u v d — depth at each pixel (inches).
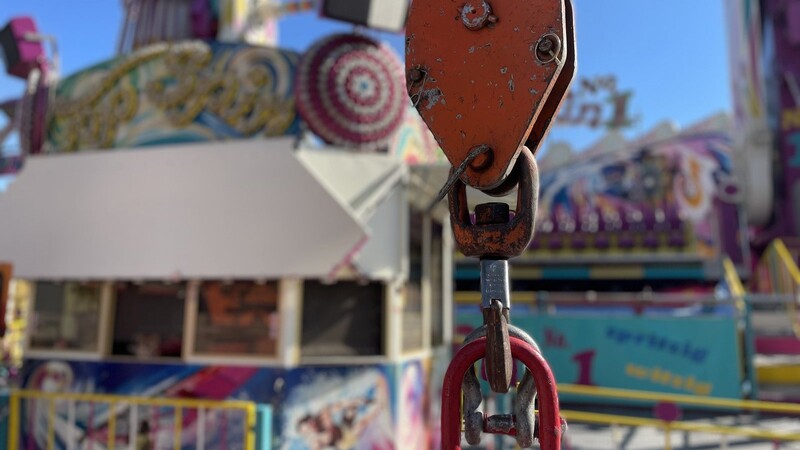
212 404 193.6
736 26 941.8
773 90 806.5
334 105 228.4
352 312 233.8
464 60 48.0
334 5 229.0
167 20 326.6
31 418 240.2
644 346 387.2
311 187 211.8
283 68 238.4
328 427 219.0
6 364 358.6
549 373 47.3
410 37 51.5
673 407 215.8
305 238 208.2
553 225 703.7
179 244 221.1
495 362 45.9
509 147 44.9
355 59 234.5
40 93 271.7
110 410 232.4
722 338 369.4
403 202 242.5
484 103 46.6
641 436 294.4
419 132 274.8
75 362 240.7
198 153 230.8
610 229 684.7
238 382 221.3
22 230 243.8
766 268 591.2
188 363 228.1
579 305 430.9
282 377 216.8
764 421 327.9
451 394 48.9
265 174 218.7
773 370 384.5
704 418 337.1
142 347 236.7
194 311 232.1
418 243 267.7
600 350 395.9
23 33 271.4
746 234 707.4
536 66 44.3
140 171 236.1
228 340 226.7
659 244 663.8
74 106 263.7
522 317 416.2
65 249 235.8
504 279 47.9
